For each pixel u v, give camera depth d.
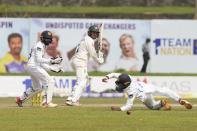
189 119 47.03
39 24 89.62
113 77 53.25
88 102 68.62
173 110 54.62
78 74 59.22
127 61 90.94
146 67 91.19
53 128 41.50
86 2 137.62
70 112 51.88
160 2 139.12
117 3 137.88
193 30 91.06
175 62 91.31
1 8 123.81
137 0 138.62
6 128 41.31
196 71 91.56
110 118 47.38
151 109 54.88
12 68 89.56
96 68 90.62
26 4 134.38
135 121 45.50
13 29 89.31
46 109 54.50
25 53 89.69
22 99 57.75
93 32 59.16
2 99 73.19
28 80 80.19
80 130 40.62
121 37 90.69
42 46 56.59
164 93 54.06
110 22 90.31
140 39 90.88
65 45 89.75
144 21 90.69
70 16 121.38
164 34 91.00
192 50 91.25
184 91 82.25
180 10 133.00
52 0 136.38
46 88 56.84
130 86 52.44
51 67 57.00
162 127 42.28
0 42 89.19
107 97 79.56
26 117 47.91
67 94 79.56
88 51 59.12
